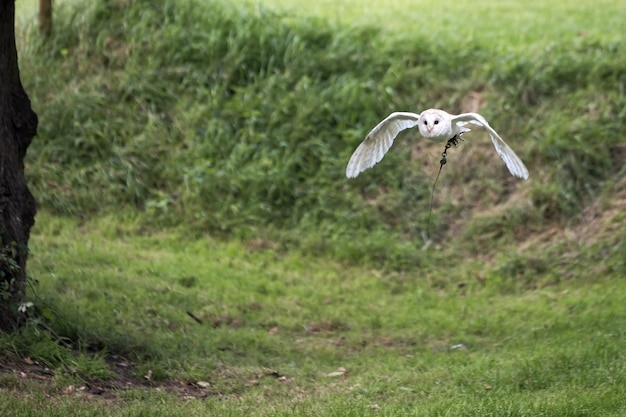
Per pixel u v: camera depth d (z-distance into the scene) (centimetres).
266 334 1199
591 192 1611
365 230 1603
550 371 977
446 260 1544
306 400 897
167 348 1063
